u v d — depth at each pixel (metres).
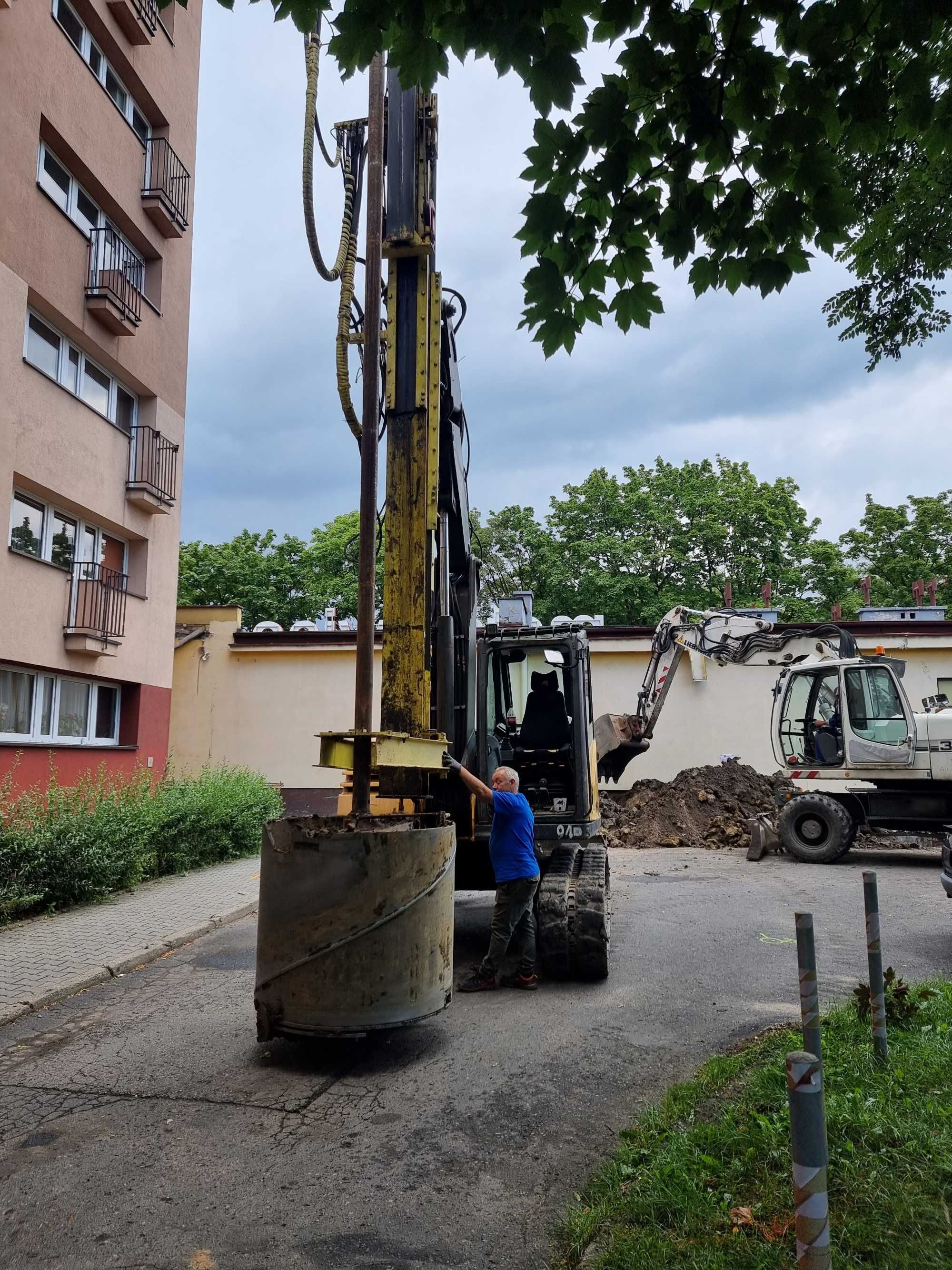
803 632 16.27
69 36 13.91
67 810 10.80
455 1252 3.36
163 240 16.89
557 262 3.69
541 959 7.17
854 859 14.87
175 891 11.00
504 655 8.62
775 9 3.15
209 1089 5.02
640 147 3.46
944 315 5.85
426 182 7.39
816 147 3.39
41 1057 5.63
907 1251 2.89
